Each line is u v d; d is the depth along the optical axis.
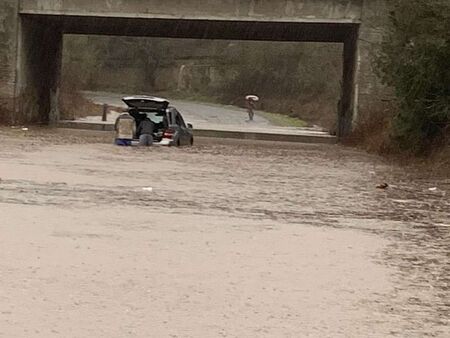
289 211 14.72
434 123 27.81
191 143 34.34
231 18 37.19
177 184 18.28
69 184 17.14
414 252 11.21
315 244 11.46
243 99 103.31
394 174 23.64
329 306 8.11
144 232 11.75
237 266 9.78
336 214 14.66
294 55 99.94
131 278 8.91
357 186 19.88
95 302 7.86
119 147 29.70
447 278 9.60
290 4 36.84
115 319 7.31
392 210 15.59
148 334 6.90
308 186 19.33
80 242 10.78
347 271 9.79
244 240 11.51
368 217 14.48
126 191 16.42
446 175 23.58
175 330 7.05
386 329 7.35
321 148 36.09
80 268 9.27
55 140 31.88
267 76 102.31
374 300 8.43
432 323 7.60
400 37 27.36
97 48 110.31
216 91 109.75
